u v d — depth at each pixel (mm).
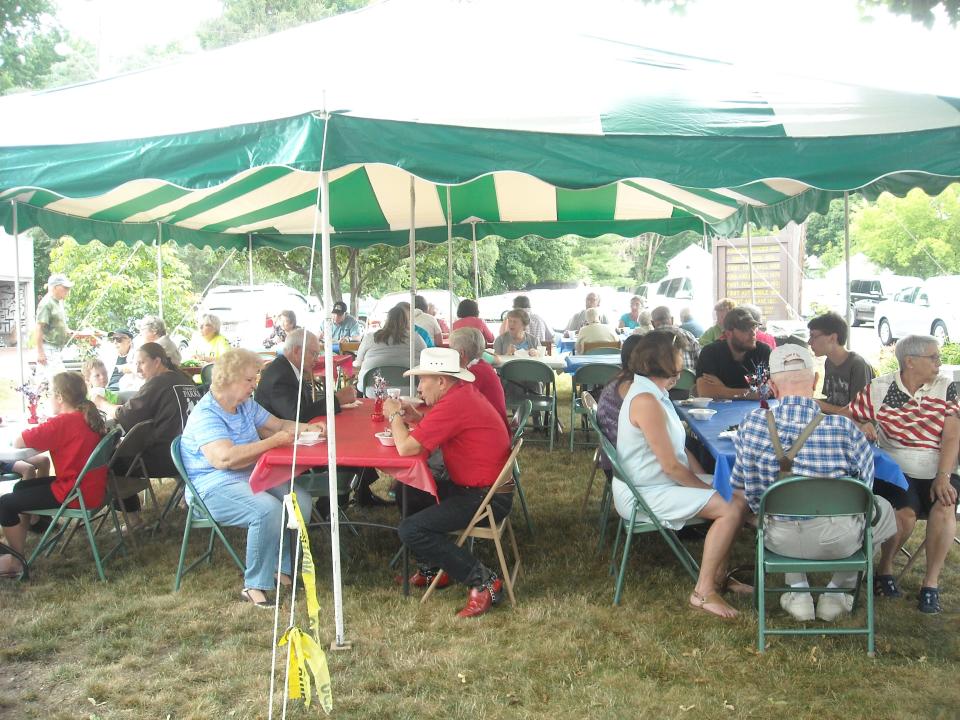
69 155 3568
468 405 3936
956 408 3934
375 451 4031
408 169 3426
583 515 5477
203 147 3467
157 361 5238
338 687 3281
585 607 4012
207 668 3465
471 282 28859
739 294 13844
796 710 3076
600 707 3115
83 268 13172
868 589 3465
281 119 3404
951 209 18359
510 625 3838
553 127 3504
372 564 4668
